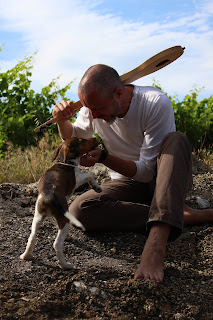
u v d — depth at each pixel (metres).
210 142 9.23
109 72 3.57
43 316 2.84
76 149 3.67
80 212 4.04
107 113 3.64
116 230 4.16
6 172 6.56
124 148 4.18
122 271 3.39
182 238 4.01
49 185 3.42
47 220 4.39
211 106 9.56
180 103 9.17
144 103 3.84
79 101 3.98
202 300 3.09
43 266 3.45
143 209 4.04
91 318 2.87
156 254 3.29
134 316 2.93
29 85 9.78
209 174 5.96
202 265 3.62
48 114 9.66
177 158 3.52
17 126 8.95
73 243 3.94
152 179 4.02
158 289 3.11
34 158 7.09
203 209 4.78
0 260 3.52
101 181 5.56
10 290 3.07
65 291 3.08
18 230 4.13
